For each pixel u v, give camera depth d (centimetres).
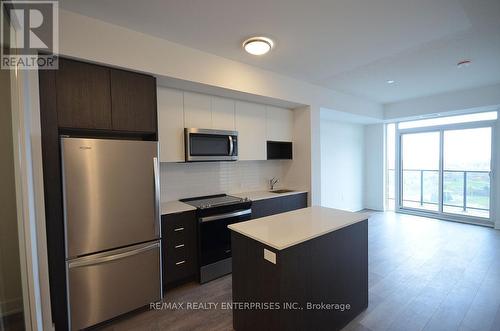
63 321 186
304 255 162
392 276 273
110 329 198
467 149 494
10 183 140
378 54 277
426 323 196
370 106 510
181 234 255
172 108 276
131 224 211
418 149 565
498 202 441
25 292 150
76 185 185
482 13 197
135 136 248
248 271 173
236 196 346
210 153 299
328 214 223
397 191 588
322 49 262
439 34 233
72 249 185
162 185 301
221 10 190
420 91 442
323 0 178
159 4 181
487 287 248
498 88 399
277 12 193
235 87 290
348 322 198
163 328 199
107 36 204
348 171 586
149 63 226
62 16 183
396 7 188
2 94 133
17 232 145
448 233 423
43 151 176
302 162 397
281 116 391
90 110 198
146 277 221
